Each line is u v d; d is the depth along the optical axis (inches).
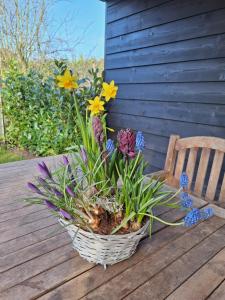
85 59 198.4
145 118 104.6
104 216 28.5
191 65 82.5
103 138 30.7
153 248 32.0
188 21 80.9
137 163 29.9
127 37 105.4
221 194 46.3
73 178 29.3
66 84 32.6
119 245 26.6
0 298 23.8
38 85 128.9
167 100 93.2
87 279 26.5
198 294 25.2
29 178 64.6
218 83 76.0
